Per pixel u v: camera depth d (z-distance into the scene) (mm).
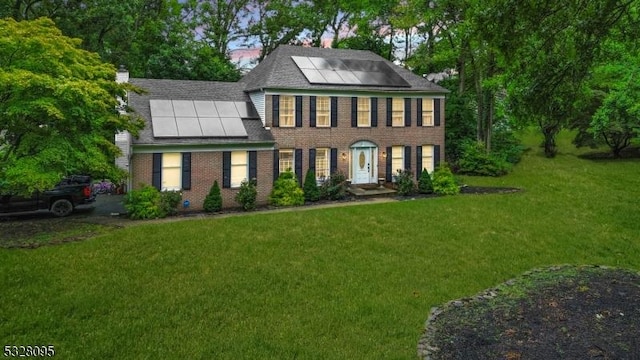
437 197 22984
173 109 21891
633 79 23484
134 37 35281
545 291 10961
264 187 22344
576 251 15547
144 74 34938
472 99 36469
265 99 22641
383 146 26031
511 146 35469
